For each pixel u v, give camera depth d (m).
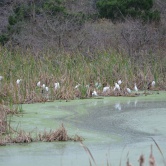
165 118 28.77
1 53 41.97
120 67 39.47
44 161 20.61
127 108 31.67
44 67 38.66
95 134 25.17
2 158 21.12
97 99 34.69
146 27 49.41
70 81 36.84
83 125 27.09
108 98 35.12
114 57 40.25
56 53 43.09
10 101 30.42
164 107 31.98
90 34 47.25
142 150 22.25
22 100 33.06
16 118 28.28
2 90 33.28
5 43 47.97
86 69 38.81
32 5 55.28
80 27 49.47
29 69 37.84
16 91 33.34
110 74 38.69
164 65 41.66
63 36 46.53
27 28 48.59
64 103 33.19
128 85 38.56
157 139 24.22
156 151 22.09
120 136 24.84
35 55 42.38
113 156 21.38
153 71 40.66
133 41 45.62
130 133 25.42
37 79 36.59
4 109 28.92
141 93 37.06
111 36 47.44
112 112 30.47
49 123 27.25
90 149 22.45
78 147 22.75
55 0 54.16
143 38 46.50
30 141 23.59
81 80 37.12
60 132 23.95
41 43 46.06
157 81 39.38
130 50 44.28
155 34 48.50
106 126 26.94
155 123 27.55
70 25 48.88
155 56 43.12
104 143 23.50
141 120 28.30
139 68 40.62
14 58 41.19
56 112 30.28
